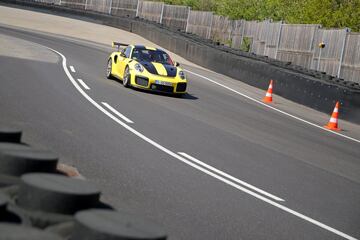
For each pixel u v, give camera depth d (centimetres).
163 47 3803
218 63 2917
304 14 3544
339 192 901
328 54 2475
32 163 398
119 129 1104
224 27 3875
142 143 1011
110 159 847
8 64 1778
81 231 303
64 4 5944
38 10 5741
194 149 1039
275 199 780
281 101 2208
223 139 1201
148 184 743
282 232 637
